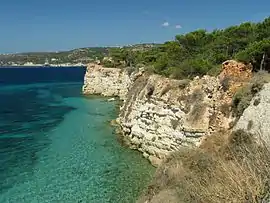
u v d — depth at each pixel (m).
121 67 109.75
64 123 62.66
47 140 50.59
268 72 37.97
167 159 30.27
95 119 65.81
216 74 39.16
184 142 37.28
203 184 18.50
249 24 62.94
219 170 17.89
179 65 50.72
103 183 33.66
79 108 79.94
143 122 45.84
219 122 34.22
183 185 23.34
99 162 40.09
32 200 30.31
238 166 15.76
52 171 37.31
